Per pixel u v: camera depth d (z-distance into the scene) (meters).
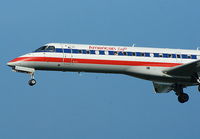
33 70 118.75
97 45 122.38
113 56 121.69
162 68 124.88
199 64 120.25
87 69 120.81
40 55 118.56
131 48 124.00
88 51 120.50
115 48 122.81
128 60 122.44
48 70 120.44
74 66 119.75
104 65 120.88
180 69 122.44
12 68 118.75
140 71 123.56
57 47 119.88
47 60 118.56
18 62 117.75
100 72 122.38
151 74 124.19
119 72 123.19
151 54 124.94
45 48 119.75
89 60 119.94
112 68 121.81
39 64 118.50
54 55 118.88
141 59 123.56
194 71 123.62
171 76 125.31
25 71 118.38
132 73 123.75
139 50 124.38
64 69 120.12
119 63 121.69
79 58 119.50
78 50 120.25
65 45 120.50
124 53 122.75
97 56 120.62
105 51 121.62
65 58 119.06
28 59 118.00
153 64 124.31
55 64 118.94
